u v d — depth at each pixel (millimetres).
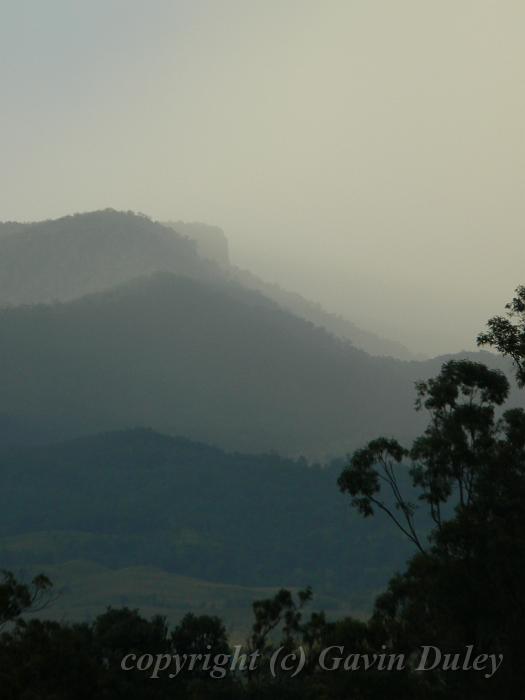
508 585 56906
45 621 65562
